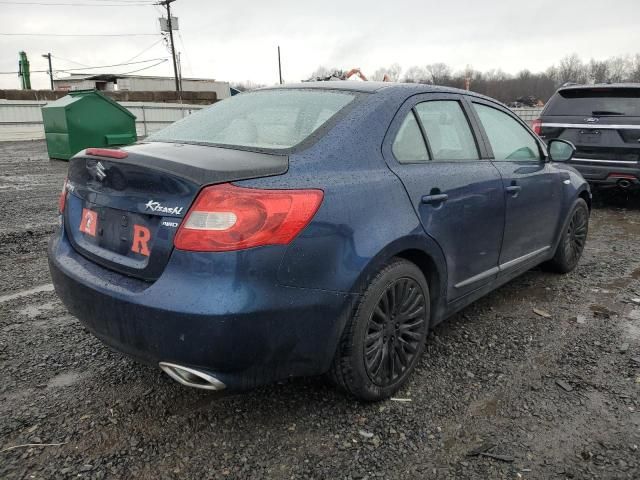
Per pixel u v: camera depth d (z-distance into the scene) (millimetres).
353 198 2398
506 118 3881
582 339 3475
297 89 3107
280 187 2184
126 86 46844
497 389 2854
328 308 2307
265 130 2689
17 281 4500
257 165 2240
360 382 2553
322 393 2795
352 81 3227
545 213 4113
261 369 2215
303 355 2295
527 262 4008
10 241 5828
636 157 7004
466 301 3320
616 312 3939
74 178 2760
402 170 2717
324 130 2555
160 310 2090
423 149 2943
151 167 2199
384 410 2648
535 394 2807
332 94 2912
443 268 2957
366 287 2471
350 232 2359
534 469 2240
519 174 3686
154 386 2850
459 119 3334
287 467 2244
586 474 2211
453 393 2809
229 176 2135
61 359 3135
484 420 2576
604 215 7617
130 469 2219
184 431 2471
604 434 2473
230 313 2031
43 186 9930
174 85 48812
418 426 2525
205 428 2494
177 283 2102
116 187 2406
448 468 2246
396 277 2611
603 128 7203
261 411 2631
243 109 3033
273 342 2170
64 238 2811
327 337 2346
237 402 2707
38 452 2309
